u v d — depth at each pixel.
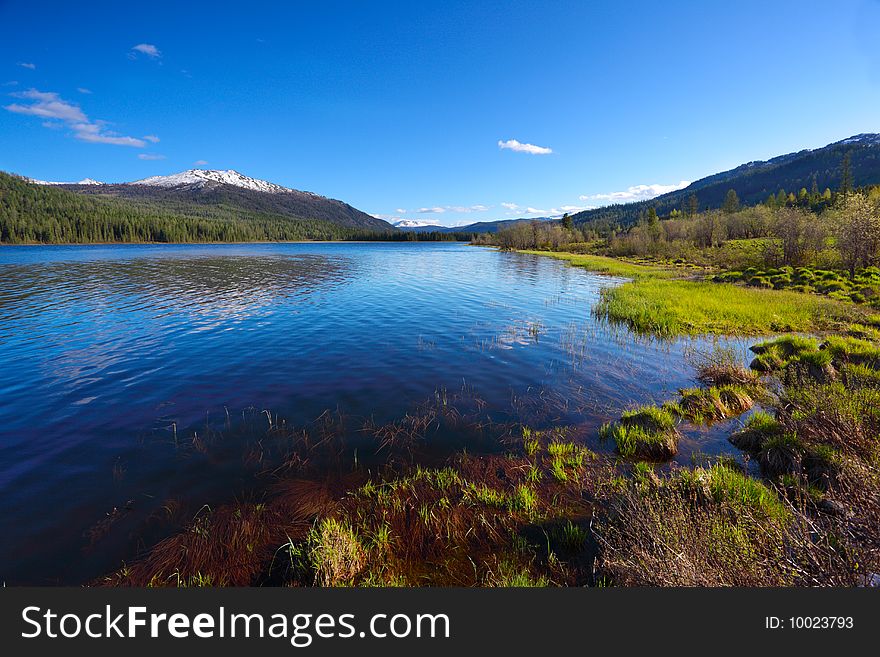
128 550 5.68
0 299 27.88
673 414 10.04
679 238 89.50
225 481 7.39
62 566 5.38
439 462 8.10
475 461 8.09
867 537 4.01
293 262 67.25
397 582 5.05
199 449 8.55
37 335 18.20
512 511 6.46
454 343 17.45
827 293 27.95
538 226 120.50
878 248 33.44
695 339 17.77
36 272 45.88
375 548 5.66
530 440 8.95
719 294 27.42
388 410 10.64
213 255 84.88
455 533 5.98
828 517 4.51
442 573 5.27
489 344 17.30
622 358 15.19
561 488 7.09
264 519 6.32
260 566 5.37
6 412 10.35
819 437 7.30
